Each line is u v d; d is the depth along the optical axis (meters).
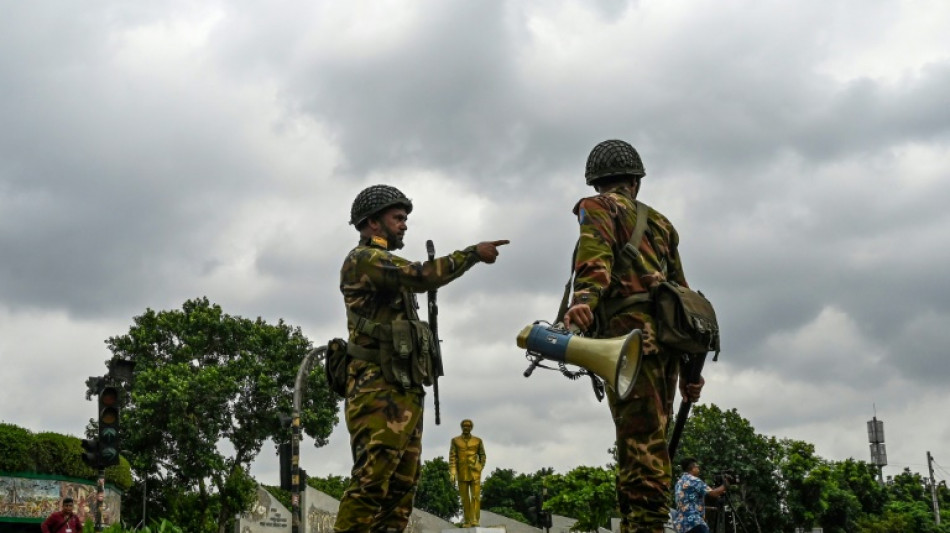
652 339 5.10
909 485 86.25
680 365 5.52
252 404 45.16
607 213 5.17
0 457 28.58
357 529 5.45
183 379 42.56
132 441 42.09
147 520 44.31
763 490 50.31
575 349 4.60
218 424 43.19
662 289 5.13
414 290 5.61
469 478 26.50
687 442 49.16
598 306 5.20
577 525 52.56
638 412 5.07
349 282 5.73
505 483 86.88
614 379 4.47
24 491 29.59
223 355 46.88
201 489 43.56
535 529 55.28
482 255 5.57
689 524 13.80
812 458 53.66
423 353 5.64
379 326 5.62
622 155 5.45
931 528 72.50
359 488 5.46
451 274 5.53
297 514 23.70
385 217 5.98
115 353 45.66
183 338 45.78
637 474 5.05
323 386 45.47
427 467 78.50
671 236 5.50
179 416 42.34
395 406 5.54
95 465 16.70
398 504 5.70
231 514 44.28
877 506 73.31
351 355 5.66
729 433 49.94
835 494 58.81
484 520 56.00
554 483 53.81
